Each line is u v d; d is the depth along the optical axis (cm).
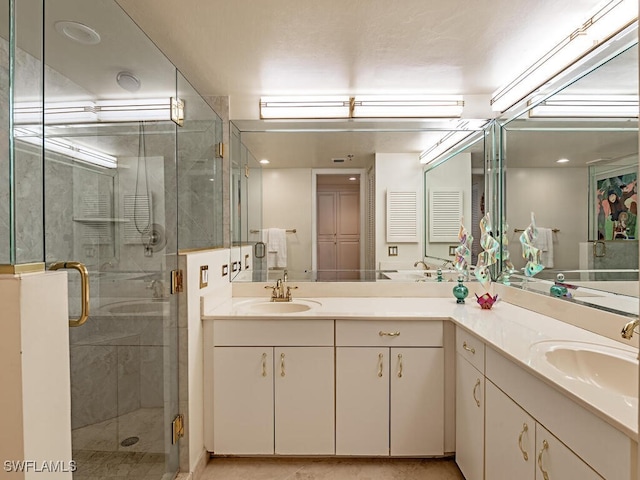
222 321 199
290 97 244
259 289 258
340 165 270
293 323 197
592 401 92
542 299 195
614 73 150
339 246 273
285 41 177
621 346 136
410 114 243
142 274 176
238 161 265
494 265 250
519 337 152
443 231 268
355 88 233
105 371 158
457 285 240
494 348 143
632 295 141
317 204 269
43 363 83
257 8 150
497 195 247
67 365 91
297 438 197
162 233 187
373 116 243
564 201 181
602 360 129
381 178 270
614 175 151
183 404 182
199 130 226
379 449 196
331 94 242
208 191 237
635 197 141
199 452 193
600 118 156
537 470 116
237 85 230
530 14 154
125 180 179
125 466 161
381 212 272
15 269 80
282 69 206
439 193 267
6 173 96
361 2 147
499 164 244
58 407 88
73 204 164
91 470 152
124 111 176
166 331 177
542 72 189
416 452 195
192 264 188
